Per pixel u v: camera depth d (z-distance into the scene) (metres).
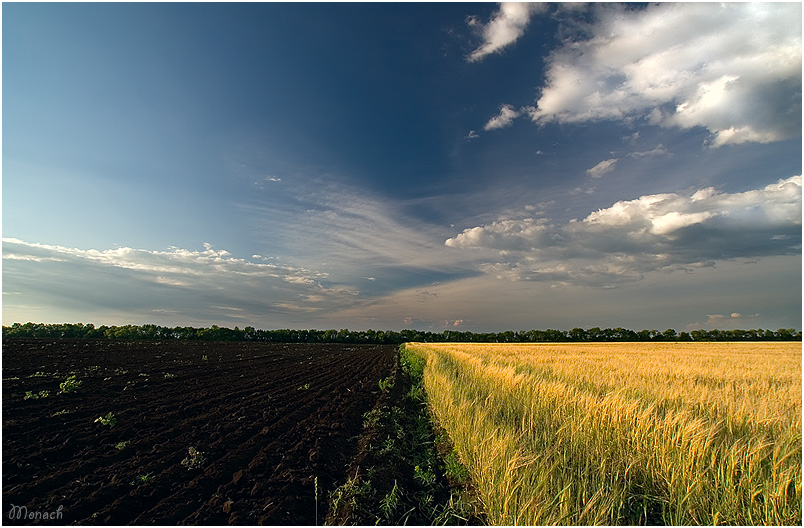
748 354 30.31
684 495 5.19
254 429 9.48
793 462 5.63
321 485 6.53
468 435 7.52
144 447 7.88
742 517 4.93
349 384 17.80
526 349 39.38
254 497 5.88
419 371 22.06
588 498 5.11
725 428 7.38
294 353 39.66
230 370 21.14
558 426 8.20
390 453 8.08
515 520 4.73
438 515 5.51
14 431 8.22
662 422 6.81
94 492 5.66
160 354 28.39
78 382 13.52
